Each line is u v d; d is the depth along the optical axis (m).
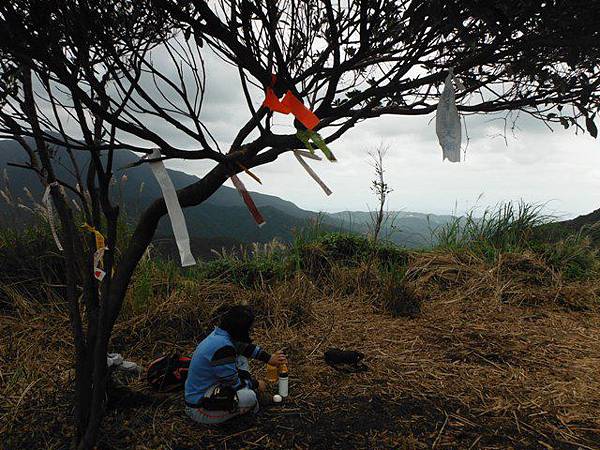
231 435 3.24
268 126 1.84
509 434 3.26
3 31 1.55
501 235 8.10
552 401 3.73
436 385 4.02
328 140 2.03
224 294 6.03
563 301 6.32
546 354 4.70
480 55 1.68
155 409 3.54
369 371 4.31
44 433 3.21
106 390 3.47
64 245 2.54
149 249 6.43
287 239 7.59
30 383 3.89
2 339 4.73
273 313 5.70
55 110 2.24
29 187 5.90
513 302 6.28
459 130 1.74
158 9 1.67
